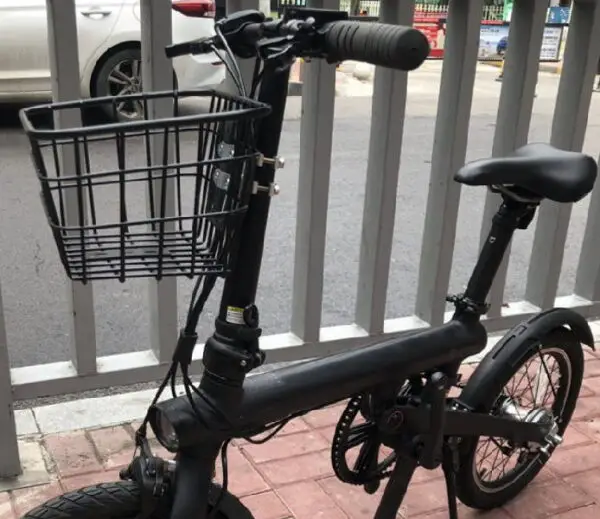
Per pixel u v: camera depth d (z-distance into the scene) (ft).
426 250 10.32
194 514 4.91
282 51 4.31
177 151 4.62
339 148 25.52
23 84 21.75
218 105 4.83
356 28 4.15
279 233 16.71
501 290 10.77
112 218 14.70
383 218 9.62
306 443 8.77
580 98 10.24
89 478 8.01
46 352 11.15
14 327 11.84
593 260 11.64
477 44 9.14
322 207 9.23
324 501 7.84
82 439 8.63
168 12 7.66
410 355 6.19
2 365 7.55
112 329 11.95
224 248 4.38
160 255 4.27
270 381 5.49
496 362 7.16
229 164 4.24
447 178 9.73
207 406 5.07
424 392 6.20
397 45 3.90
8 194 18.01
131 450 8.49
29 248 14.90
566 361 8.02
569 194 5.98
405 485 6.43
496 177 5.85
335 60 4.42
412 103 35.99
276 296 13.57
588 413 9.74
